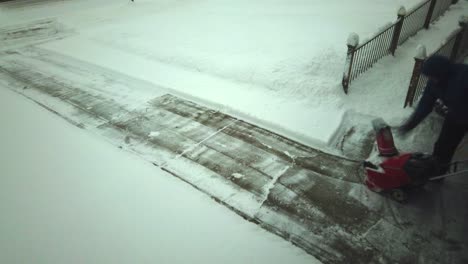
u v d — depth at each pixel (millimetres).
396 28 6504
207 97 5992
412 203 3543
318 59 6484
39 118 5879
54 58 8867
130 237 3436
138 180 4223
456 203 3494
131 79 7148
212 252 3227
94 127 5492
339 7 10617
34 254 3324
